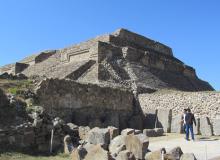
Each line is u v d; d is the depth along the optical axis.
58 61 37.09
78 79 28.86
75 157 11.96
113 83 28.61
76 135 15.09
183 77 38.72
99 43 31.81
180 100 26.08
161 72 35.81
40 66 38.09
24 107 15.12
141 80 30.84
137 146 11.97
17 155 12.41
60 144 13.91
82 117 22.30
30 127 13.60
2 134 12.86
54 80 21.27
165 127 23.75
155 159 11.19
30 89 20.06
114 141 13.10
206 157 12.00
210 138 19.03
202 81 42.12
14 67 39.88
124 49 33.72
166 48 42.72
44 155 13.16
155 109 25.69
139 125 25.48
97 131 13.88
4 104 14.64
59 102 21.41
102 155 11.09
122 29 37.38
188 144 16.08
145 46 39.56
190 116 17.92
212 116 23.97
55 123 14.42
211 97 24.39
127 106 27.48
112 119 23.72
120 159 11.22
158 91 29.78
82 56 33.88
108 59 31.81
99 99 24.66
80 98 23.08
